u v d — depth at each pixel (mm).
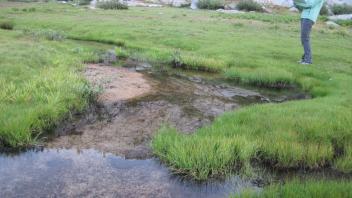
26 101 9375
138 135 8500
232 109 10672
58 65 13375
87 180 6504
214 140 7461
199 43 20375
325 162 7480
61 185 6312
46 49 15945
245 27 28266
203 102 11133
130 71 14406
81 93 10312
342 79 13609
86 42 20734
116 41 20625
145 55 17078
